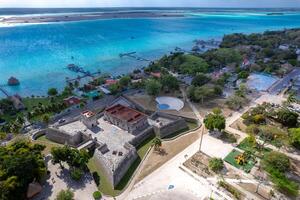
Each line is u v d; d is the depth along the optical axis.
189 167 101.38
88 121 122.00
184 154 109.50
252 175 96.81
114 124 126.69
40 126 130.38
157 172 98.88
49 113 142.38
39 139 121.75
